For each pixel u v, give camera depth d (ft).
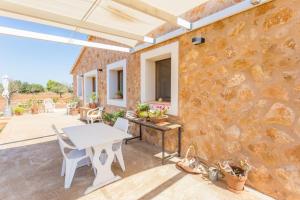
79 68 31.12
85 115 23.99
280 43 6.20
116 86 19.71
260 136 6.89
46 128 19.15
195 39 8.84
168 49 11.08
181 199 6.68
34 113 32.12
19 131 17.75
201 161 9.38
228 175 7.21
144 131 14.07
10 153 11.52
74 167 7.59
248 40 7.11
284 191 6.28
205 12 8.94
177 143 10.88
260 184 6.96
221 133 8.34
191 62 9.66
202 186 7.55
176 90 10.64
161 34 11.84
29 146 12.98
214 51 8.45
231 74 7.79
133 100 15.19
